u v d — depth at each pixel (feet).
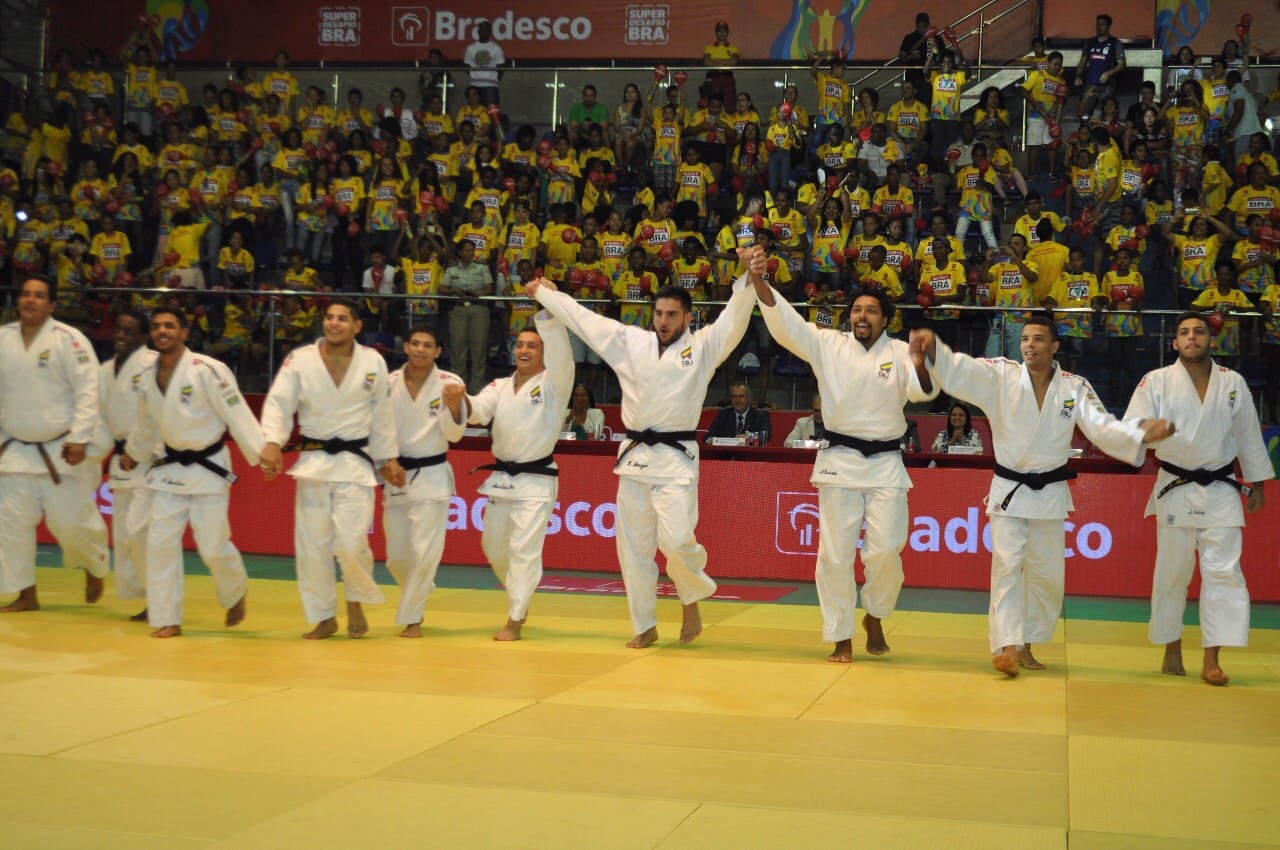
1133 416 21.42
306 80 62.13
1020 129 56.70
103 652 20.66
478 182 51.55
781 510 34.76
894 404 21.57
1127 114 54.95
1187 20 56.65
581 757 14.19
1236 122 51.72
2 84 60.39
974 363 20.56
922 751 14.90
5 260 50.31
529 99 60.85
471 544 36.47
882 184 51.70
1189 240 46.16
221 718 15.79
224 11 63.00
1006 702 18.12
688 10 60.29
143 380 22.61
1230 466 20.98
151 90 59.52
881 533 21.38
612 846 11.02
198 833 11.14
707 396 48.01
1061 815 12.30
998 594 20.47
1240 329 43.27
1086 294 43.57
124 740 14.57
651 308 44.06
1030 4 57.82
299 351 22.75
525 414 23.38
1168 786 13.48
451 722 15.84
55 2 63.87
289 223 52.75
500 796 12.50
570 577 34.45
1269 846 11.37
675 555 22.22
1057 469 20.75
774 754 14.55
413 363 23.61
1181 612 21.31
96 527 25.75
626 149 54.70
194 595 29.25
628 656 21.47
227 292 43.21
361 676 18.92
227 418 22.39
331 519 22.57
